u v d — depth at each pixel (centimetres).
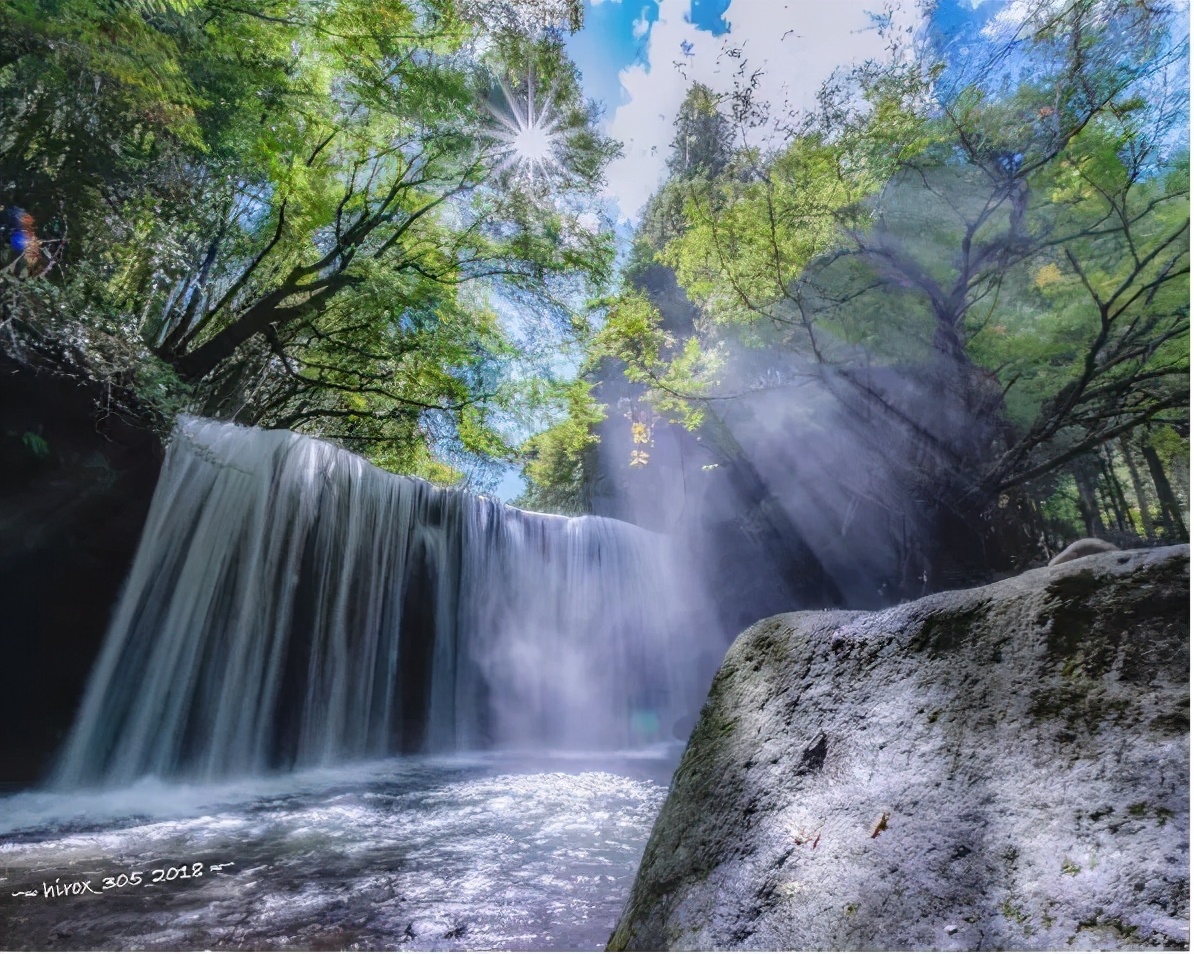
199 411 1329
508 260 1659
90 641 812
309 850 543
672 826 194
